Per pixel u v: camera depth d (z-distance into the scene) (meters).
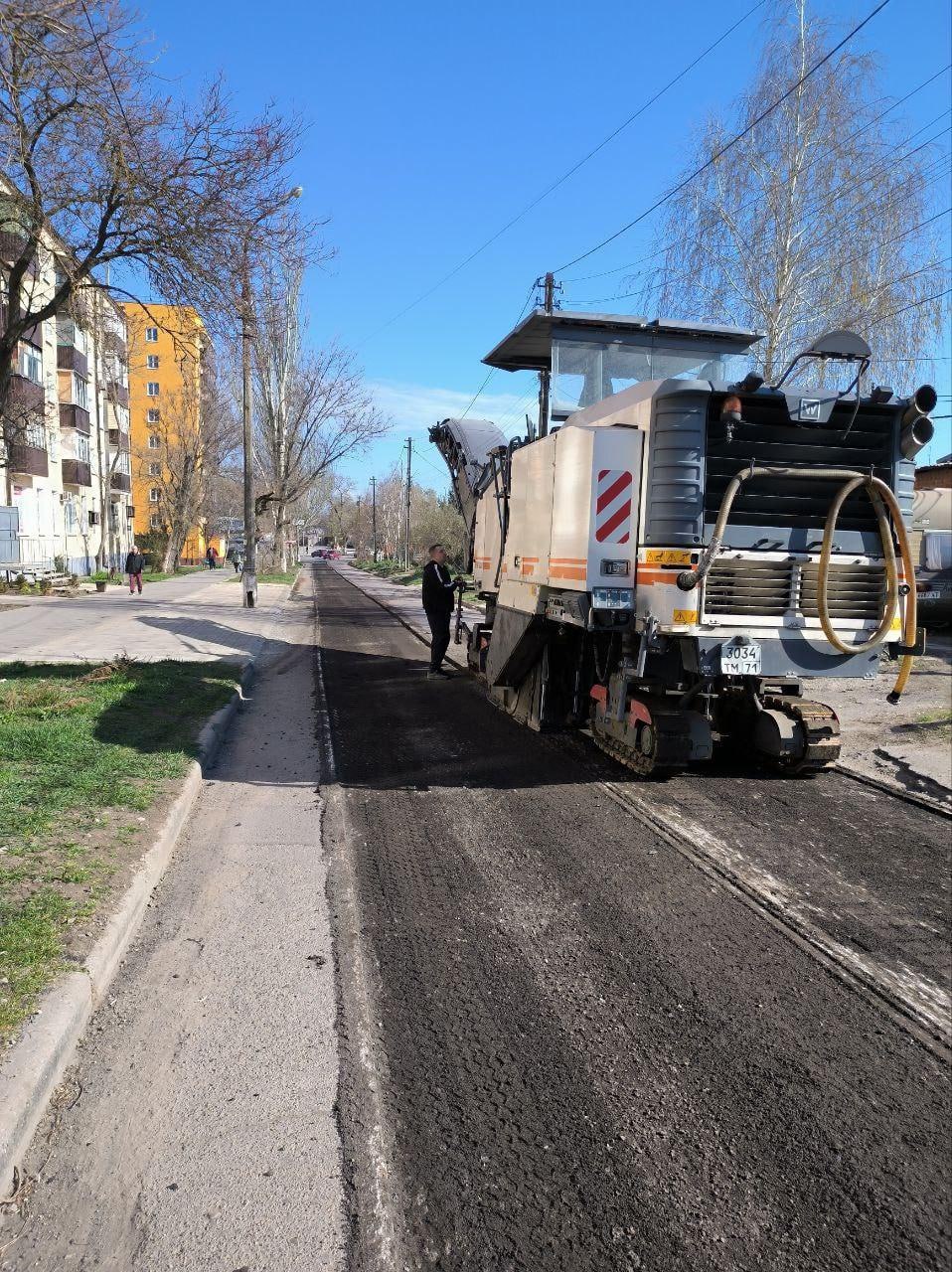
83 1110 2.88
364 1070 3.14
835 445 5.91
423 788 6.77
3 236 13.29
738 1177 2.64
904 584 6.01
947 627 17.42
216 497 61.78
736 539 5.80
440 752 7.92
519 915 4.48
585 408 7.48
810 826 5.91
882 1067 3.22
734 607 5.82
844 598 5.98
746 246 17.25
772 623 5.86
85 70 8.98
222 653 13.88
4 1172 2.50
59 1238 2.36
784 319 17.00
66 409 35.66
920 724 9.02
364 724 9.16
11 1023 3.07
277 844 5.50
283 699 10.70
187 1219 2.44
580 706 7.77
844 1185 2.62
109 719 8.02
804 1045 3.36
